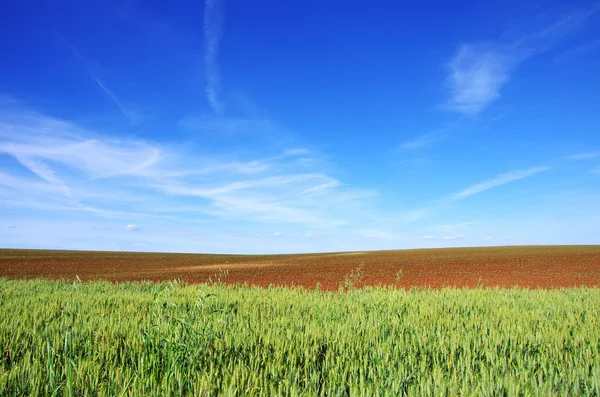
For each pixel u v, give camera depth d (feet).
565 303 34.27
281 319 24.32
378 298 36.58
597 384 14.38
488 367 16.55
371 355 17.53
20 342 18.58
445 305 32.60
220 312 24.36
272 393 12.87
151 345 16.71
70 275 81.76
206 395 12.75
